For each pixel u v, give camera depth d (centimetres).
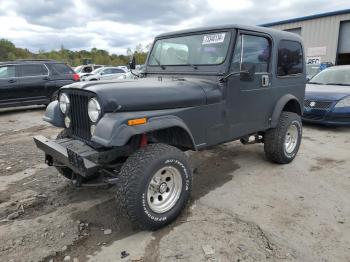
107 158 302
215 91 361
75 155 288
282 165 492
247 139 462
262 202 369
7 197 388
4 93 993
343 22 1702
